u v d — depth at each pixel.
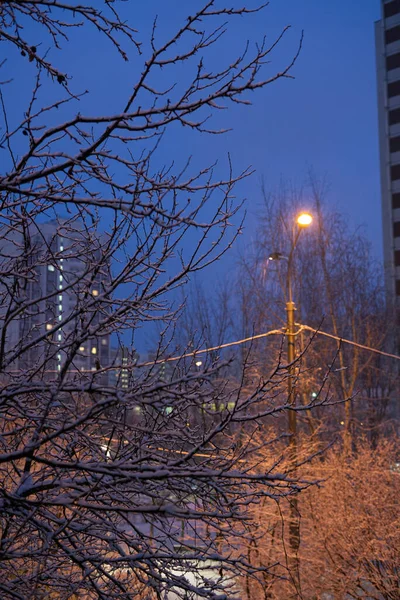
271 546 12.55
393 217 68.06
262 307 28.95
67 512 7.56
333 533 13.59
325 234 31.27
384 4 71.88
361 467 14.30
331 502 13.75
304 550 14.02
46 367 6.79
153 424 6.05
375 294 35.19
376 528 13.48
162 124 4.42
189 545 5.68
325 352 26.62
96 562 5.69
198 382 5.51
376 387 32.50
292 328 14.88
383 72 71.31
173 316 6.03
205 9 4.26
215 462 6.11
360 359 31.28
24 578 5.54
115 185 4.73
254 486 6.39
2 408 5.74
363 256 33.59
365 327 32.66
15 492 5.35
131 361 6.00
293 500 12.38
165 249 5.24
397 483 14.21
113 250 5.18
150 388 4.81
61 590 6.40
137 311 5.59
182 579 5.58
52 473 6.21
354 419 25.67
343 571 13.43
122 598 5.72
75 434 5.98
